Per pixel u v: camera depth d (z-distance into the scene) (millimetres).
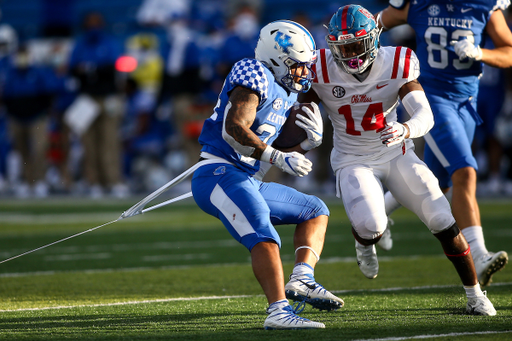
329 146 40375
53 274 17562
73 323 11641
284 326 10727
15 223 29531
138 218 32094
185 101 38250
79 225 28828
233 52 36469
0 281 16500
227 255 20859
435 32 16031
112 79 38125
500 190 40281
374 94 13164
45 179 42625
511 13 34938
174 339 10273
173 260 19938
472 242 14672
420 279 16281
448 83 16047
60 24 58969
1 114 47500
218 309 12867
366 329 10797
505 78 38750
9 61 40719
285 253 21547
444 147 15430
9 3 65250
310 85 12531
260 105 11703
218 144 12117
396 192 13297
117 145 40375
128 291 15086
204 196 11867
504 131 39406
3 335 10703
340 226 28484
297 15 37000
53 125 46375
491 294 14148
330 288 15320
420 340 10008
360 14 12555
